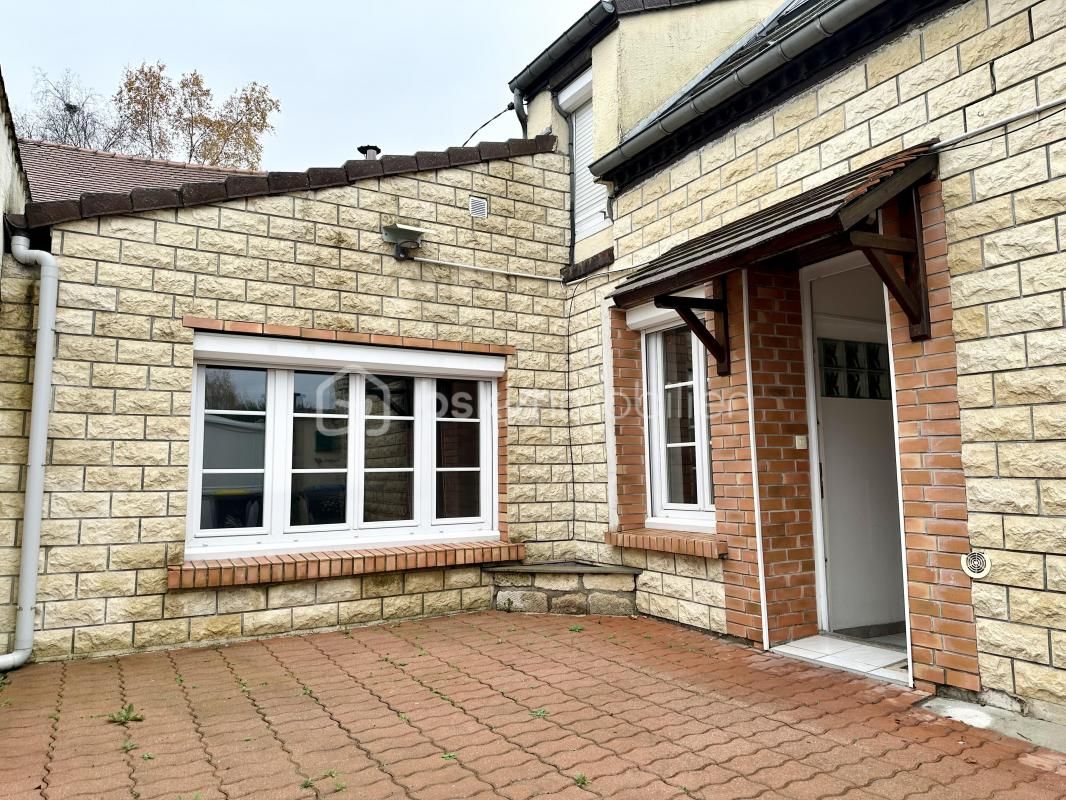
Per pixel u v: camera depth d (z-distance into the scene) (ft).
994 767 10.62
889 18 14.89
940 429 13.35
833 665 15.83
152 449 17.99
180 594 18.06
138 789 9.91
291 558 19.39
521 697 14.11
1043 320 11.91
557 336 24.94
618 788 10.00
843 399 19.53
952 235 13.30
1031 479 11.96
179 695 14.28
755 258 14.75
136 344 18.03
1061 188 11.81
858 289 20.26
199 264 19.03
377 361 21.61
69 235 17.46
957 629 13.06
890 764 10.77
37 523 16.34
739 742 11.68
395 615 20.92
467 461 23.66
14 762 10.85
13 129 16.66
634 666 16.25
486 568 22.54
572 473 24.39
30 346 16.96
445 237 23.07
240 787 10.00
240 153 73.05
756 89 18.08
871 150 15.25
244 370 20.24
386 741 11.78
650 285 17.31
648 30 24.59
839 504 18.97
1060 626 11.52
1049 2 12.16
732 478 18.39
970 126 13.23
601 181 23.63
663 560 20.58
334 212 21.16
